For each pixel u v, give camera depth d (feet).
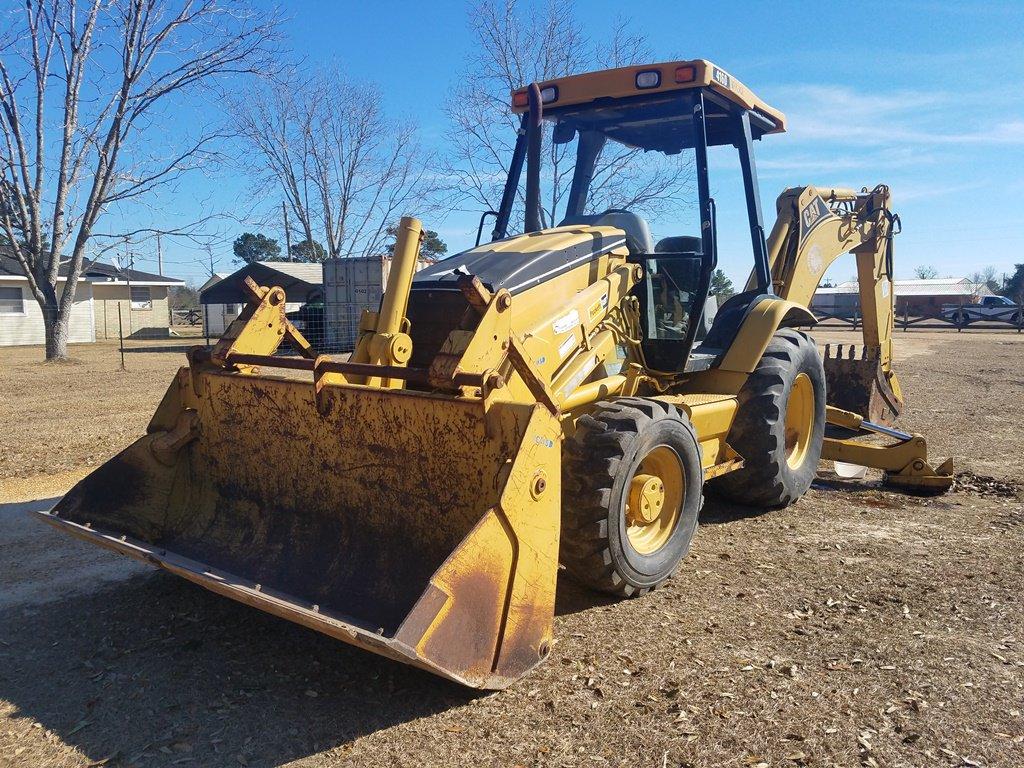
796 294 22.90
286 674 11.84
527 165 17.58
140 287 124.67
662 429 14.46
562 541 13.78
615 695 11.12
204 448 15.23
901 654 12.30
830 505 20.85
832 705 10.84
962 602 14.34
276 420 13.94
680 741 10.03
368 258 69.72
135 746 10.07
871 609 14.06
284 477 14.07
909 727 10.30
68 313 64.69
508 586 10.81
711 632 13.12
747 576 15.70
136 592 14.94
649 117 18.43
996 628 13.25
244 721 10.60
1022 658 12.19
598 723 10.44
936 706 10.81
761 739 10.05
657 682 11.47
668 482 15.38
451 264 15.81
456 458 11.92
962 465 24.91
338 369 12.91
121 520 14.64
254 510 14.55
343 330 70.69
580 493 13.51
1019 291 224.94
